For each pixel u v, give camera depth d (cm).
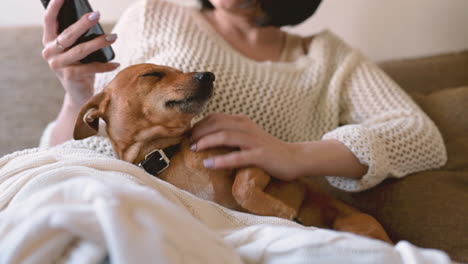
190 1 162
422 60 159
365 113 111
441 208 87
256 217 68
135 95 77
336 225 88
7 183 63
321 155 87
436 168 102
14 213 46
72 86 92
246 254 50
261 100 101
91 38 87
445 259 44
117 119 78
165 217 44
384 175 93
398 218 91
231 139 78
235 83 100
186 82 76
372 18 175
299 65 113
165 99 76
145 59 103
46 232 41
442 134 117
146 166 78
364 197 101
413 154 98
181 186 78
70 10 86
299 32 175
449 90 129
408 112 106
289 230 52
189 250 43
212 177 78
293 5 112
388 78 119
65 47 85
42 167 64
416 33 177
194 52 99
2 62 139
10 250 41
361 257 45
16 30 143
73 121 99
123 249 39
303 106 108
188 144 81
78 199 45
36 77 141
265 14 110
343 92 115
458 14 175
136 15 108
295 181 90
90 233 41
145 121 78
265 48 118
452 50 179
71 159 70
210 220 66
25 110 139
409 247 46
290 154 84
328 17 175
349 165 90
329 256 46
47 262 41
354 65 118
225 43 109
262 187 78
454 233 83
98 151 89
